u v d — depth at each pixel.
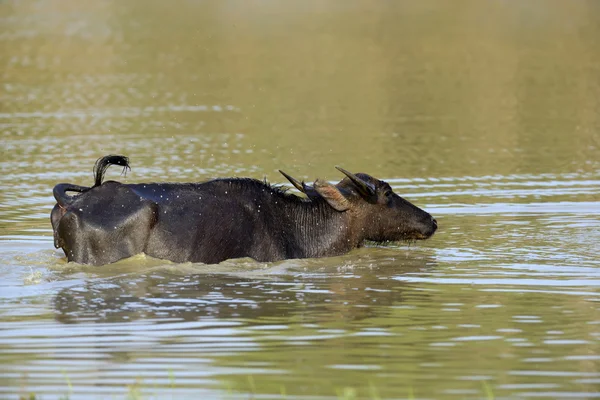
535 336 41.44
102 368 38.06
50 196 72.94
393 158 86.38
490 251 57.72
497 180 77.31
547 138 94.50
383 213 59.50
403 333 42.16
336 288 50.25
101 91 125.56
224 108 113.19
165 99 119.69
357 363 38.25
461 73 135.38
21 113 110.88
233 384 35.94
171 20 199.88
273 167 82.88
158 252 53.69
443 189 74.44
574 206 68.62
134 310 46.03
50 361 38.94
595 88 121.38
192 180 77.38
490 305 46.41
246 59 150.12
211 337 41.84
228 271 53.69
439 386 35.56
